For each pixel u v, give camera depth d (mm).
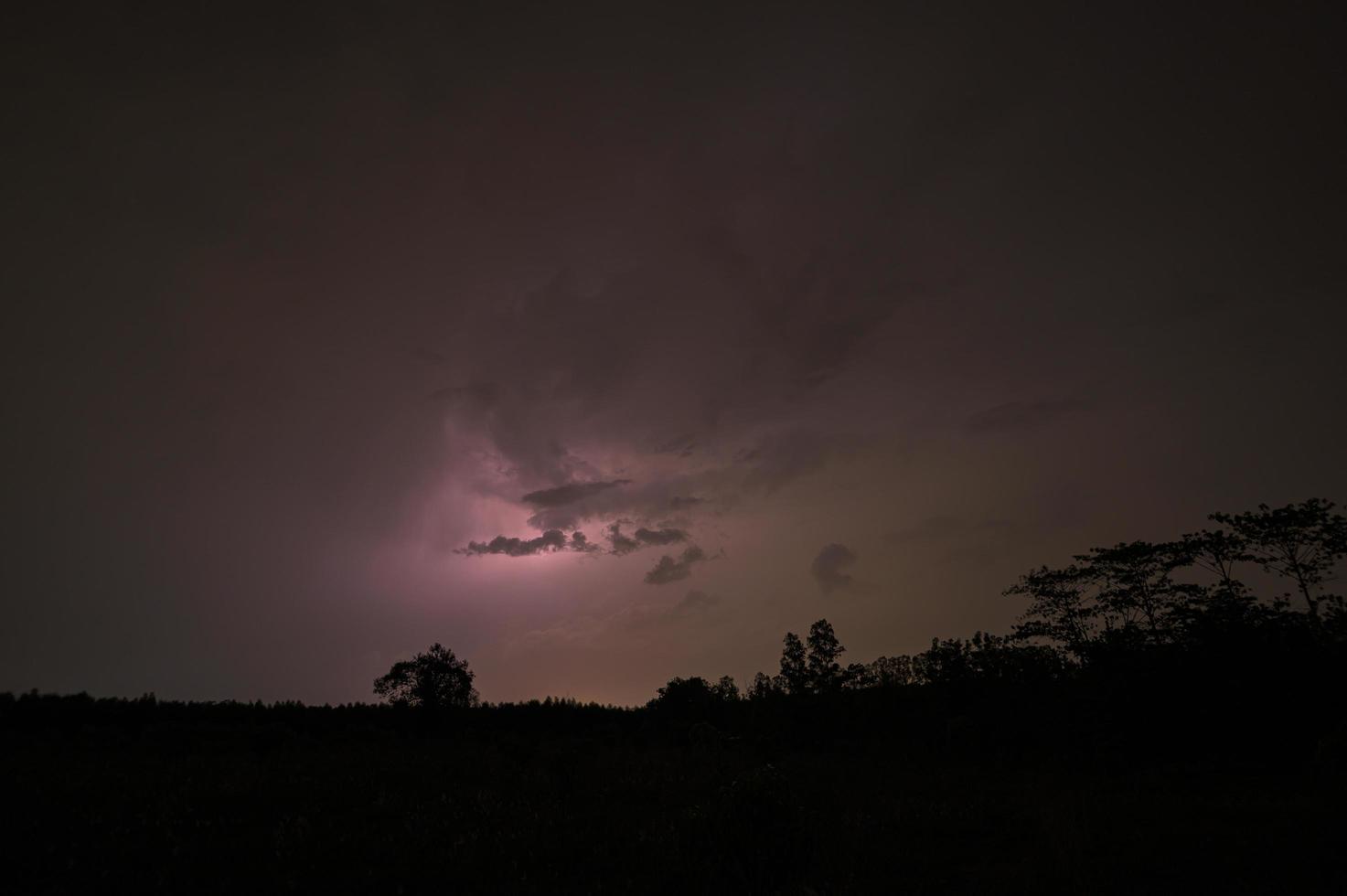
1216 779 21094
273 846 12750
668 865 11258
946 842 13570
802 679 43875
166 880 10742
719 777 19594
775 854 9984
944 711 38188
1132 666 29047
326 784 18562
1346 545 29109
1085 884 10188
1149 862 11195
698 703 47469
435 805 16484
